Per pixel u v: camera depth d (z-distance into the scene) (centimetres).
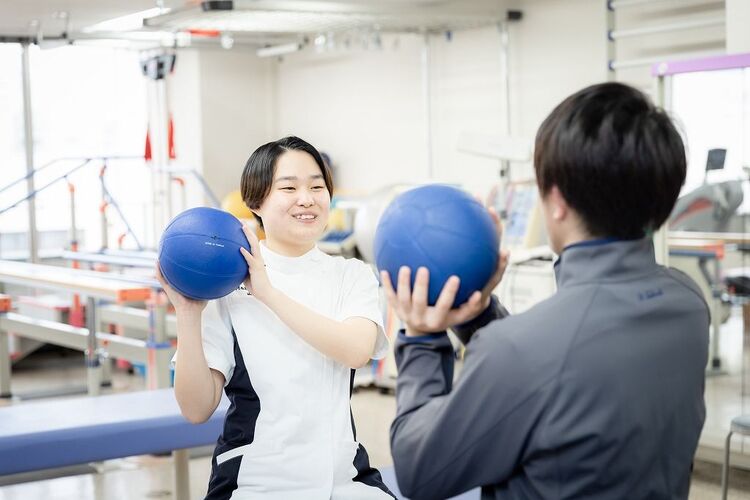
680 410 123
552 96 599
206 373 182
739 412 394
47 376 654
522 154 516
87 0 491
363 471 198
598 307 117
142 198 822
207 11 457
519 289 510
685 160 118
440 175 690
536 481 119
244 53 816
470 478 120
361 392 559
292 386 189
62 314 660
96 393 472
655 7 528
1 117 746
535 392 114
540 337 115
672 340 121
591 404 115
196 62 794
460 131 669
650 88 532
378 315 199
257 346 190
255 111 830
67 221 782
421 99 699
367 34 600
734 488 373
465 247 123
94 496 388
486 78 643
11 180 754
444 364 127
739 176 385
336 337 186
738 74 381
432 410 120
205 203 802
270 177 196
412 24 589
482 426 116
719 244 396
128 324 552
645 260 122
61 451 271
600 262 119
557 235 123
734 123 384
